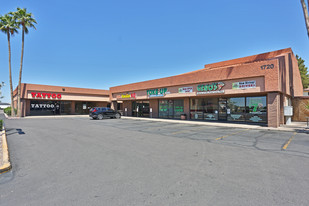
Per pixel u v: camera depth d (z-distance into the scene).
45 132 11.62
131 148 7.20
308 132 11.05
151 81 22.70
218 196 3.37
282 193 3.47
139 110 28.03
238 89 14.64
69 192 3.58
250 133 11.05
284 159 5.66
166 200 3.23
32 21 28.44
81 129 13.16
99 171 4.71
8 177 4.40
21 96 27.17
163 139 9.16
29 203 3.18
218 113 18.69
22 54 27.48
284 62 14.93
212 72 16.27
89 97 33.97
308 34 11.23
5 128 13.67
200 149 7.00
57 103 32.78
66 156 6.12
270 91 13.07
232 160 5.56
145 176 4.35
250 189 3.64
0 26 27.02
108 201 3.22
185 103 21.28
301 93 23.27
